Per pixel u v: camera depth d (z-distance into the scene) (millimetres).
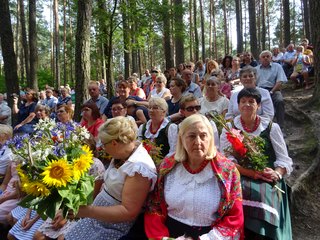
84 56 6727
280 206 2832
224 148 3154
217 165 2463
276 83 6152
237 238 2432
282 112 6000
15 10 33438
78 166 2246
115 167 2734
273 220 2631
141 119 5133
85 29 6723
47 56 51875
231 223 2391
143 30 10820
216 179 2455
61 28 29703
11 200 4109
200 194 2432
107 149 2662
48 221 3314
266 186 2770
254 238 2689
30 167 2186
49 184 2115
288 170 2984
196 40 24172
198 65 10242
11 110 9250
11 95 9305
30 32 15820
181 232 2463
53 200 2186
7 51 9336
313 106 7109
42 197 2188
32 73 15820
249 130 3105
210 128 2486
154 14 11250
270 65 6328
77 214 2389
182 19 13383
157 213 2559
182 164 2531
